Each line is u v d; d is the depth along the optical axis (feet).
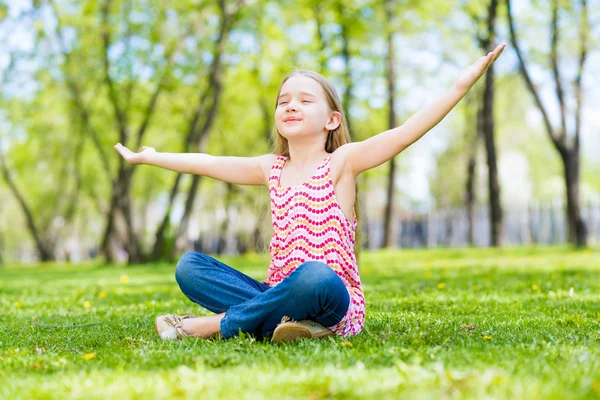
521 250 48.96
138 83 64.13
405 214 104.73
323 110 11.12
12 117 71.61
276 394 6.26
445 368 7.16
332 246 10.37
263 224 12.68
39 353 9.53
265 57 63.93
